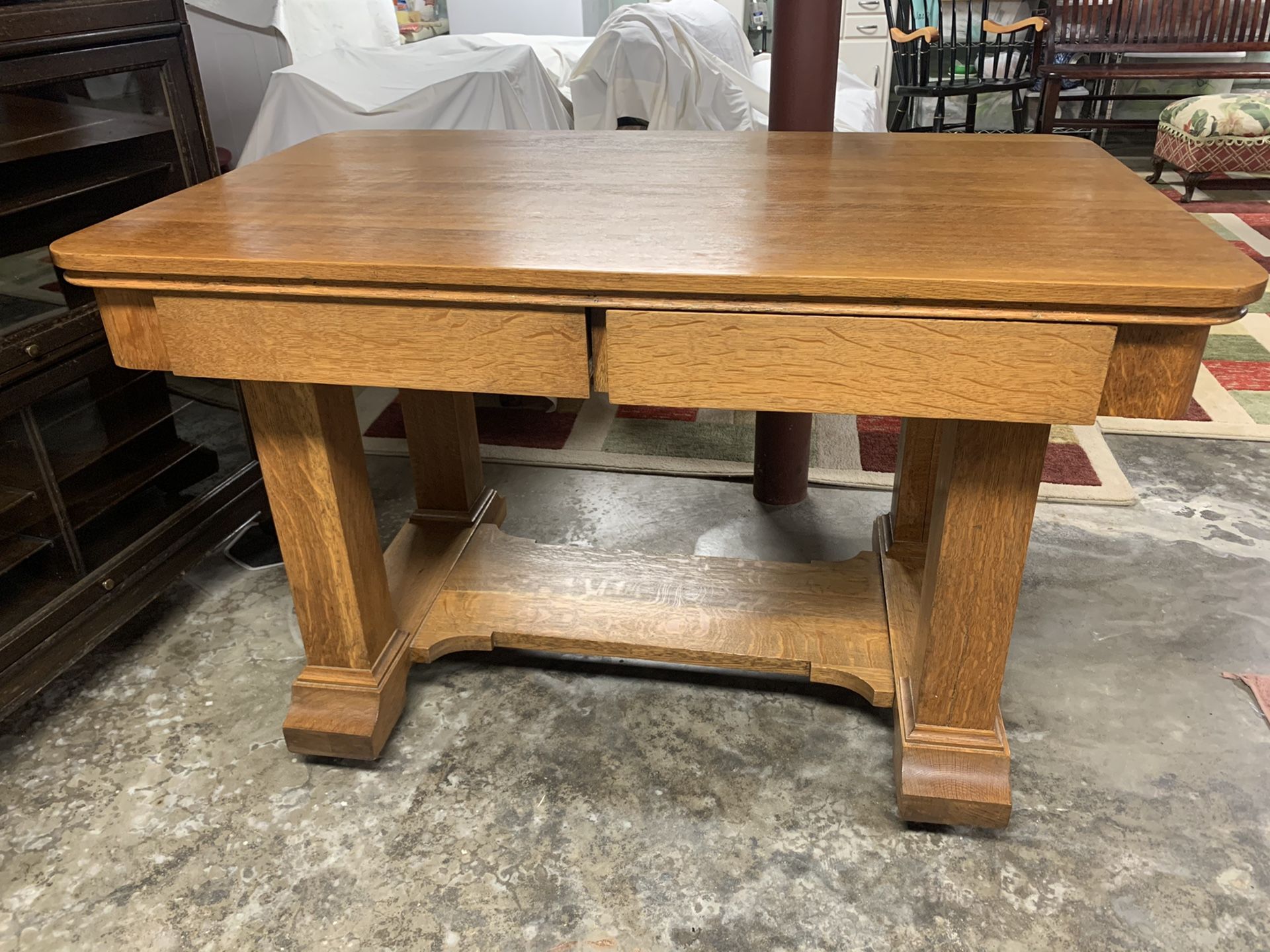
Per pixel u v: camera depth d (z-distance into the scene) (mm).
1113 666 1543
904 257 902
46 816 1290
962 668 1197
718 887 1177
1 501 1312
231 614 1704
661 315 911
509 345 966
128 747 1407
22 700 1312
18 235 1334
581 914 1145
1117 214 1038
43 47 1265
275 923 1141
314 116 2354
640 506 2018
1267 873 1183
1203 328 858
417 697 1503
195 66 1532
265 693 1514
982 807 1203
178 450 1636
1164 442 2242
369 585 1343
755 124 2494
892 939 1109
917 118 5367
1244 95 4000
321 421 1167
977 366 887
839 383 916
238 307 997
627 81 2389
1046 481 2055
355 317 980
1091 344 862
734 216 1056
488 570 1604
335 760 1386
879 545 1657
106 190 1484
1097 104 5379
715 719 1451
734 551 1859
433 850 1233
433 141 1533
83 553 1475
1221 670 1531
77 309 1395
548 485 2105
